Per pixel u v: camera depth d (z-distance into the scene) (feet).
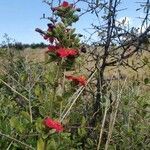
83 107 2.42
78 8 1.87
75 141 2.12
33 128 1.88
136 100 2.26
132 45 2.45
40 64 2.63
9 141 1.89
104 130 2.14
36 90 1.98
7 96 2.55
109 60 2.64
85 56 2.43
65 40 1.82
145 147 2.12
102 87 2.26
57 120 1.77
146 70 2.47
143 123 2.23
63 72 1.85
